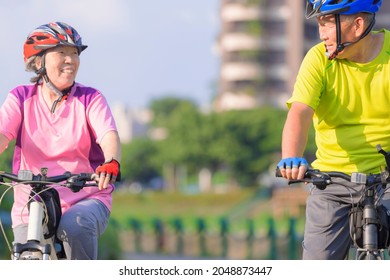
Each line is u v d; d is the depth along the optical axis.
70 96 11.46
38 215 10.41
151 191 197.88
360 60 10.80
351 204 10.71
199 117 186.88
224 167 188.75
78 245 10.75
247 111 182.38
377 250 9.91
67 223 10.72
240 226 95.12
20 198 11.30
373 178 9.91
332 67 10.84
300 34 160.50
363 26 10.50
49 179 10.37
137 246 77.00
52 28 11.25
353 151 10.91
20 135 11.47
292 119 10.61
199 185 193.62
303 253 10.88
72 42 11.19
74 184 10.30
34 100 11.47
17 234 11.27
